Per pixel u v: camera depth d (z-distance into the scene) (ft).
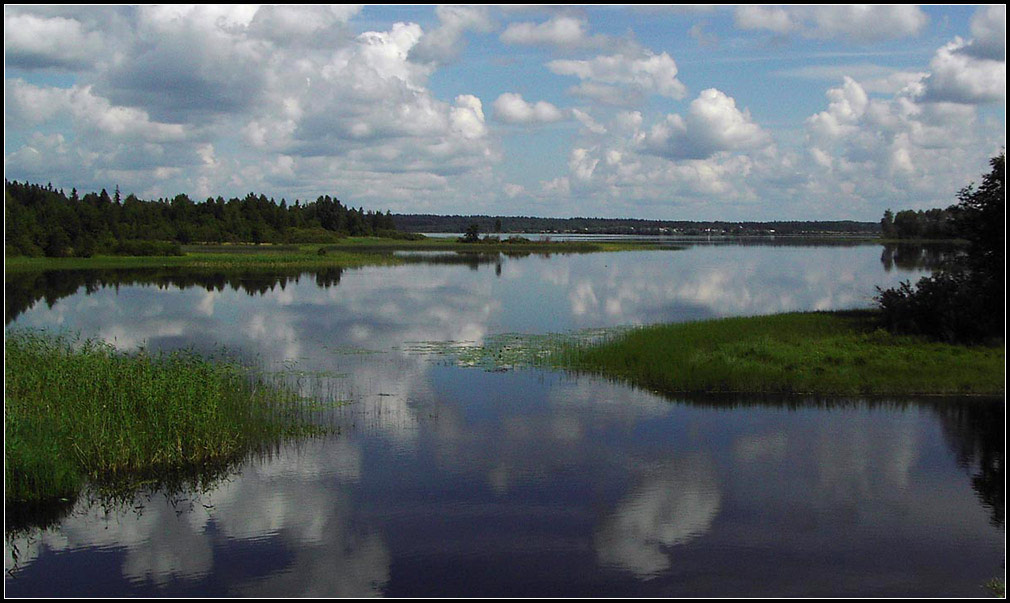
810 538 40.93
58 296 151.74
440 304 136.87
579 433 56.70
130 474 48.24
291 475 48.98
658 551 39.75
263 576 37.45
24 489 44.45
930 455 52.08
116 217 415.03
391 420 59.72
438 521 42.83
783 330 89.10
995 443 54.19
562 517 43.32
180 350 81.82
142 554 39.45
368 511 44.04
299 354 86.17
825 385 66.69
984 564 38.42
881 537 41.14
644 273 219.41
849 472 49.37
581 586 36.58
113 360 65.16
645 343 82.84
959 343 79.87
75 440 48.96
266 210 501.56
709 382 68.18
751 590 36.29
